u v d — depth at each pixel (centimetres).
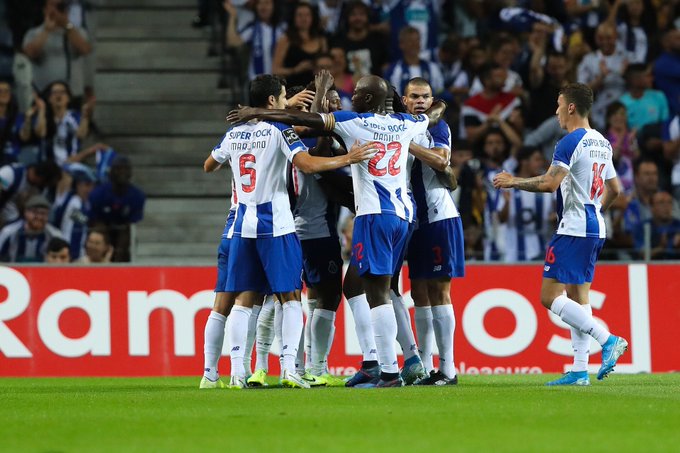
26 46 5531
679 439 1633
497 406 2116
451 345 2934
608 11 5631
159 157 5369
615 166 5084
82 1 5694
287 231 2728
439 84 5347
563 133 5259
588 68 5466
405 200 2669
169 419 1938
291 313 2761
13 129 5234
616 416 1934
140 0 5919
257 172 2709
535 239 4641
